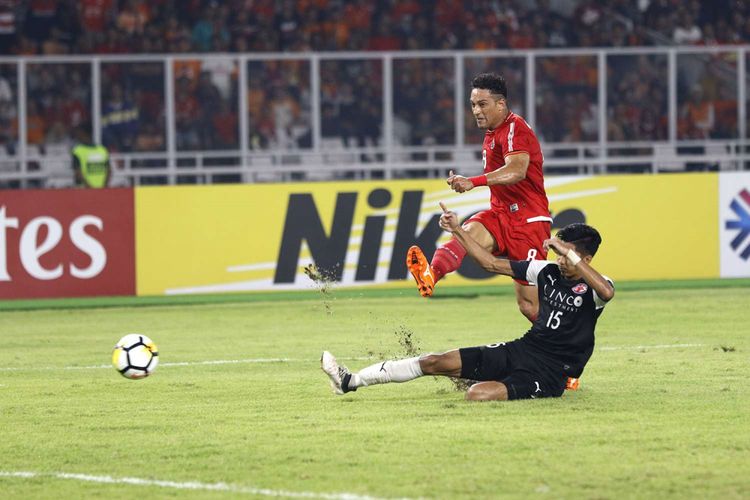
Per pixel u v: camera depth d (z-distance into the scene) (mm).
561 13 74000
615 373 28219
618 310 42312
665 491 16859
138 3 71875
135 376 25562
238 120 60719
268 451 19797
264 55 60625
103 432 21953
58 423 23000
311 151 59906
